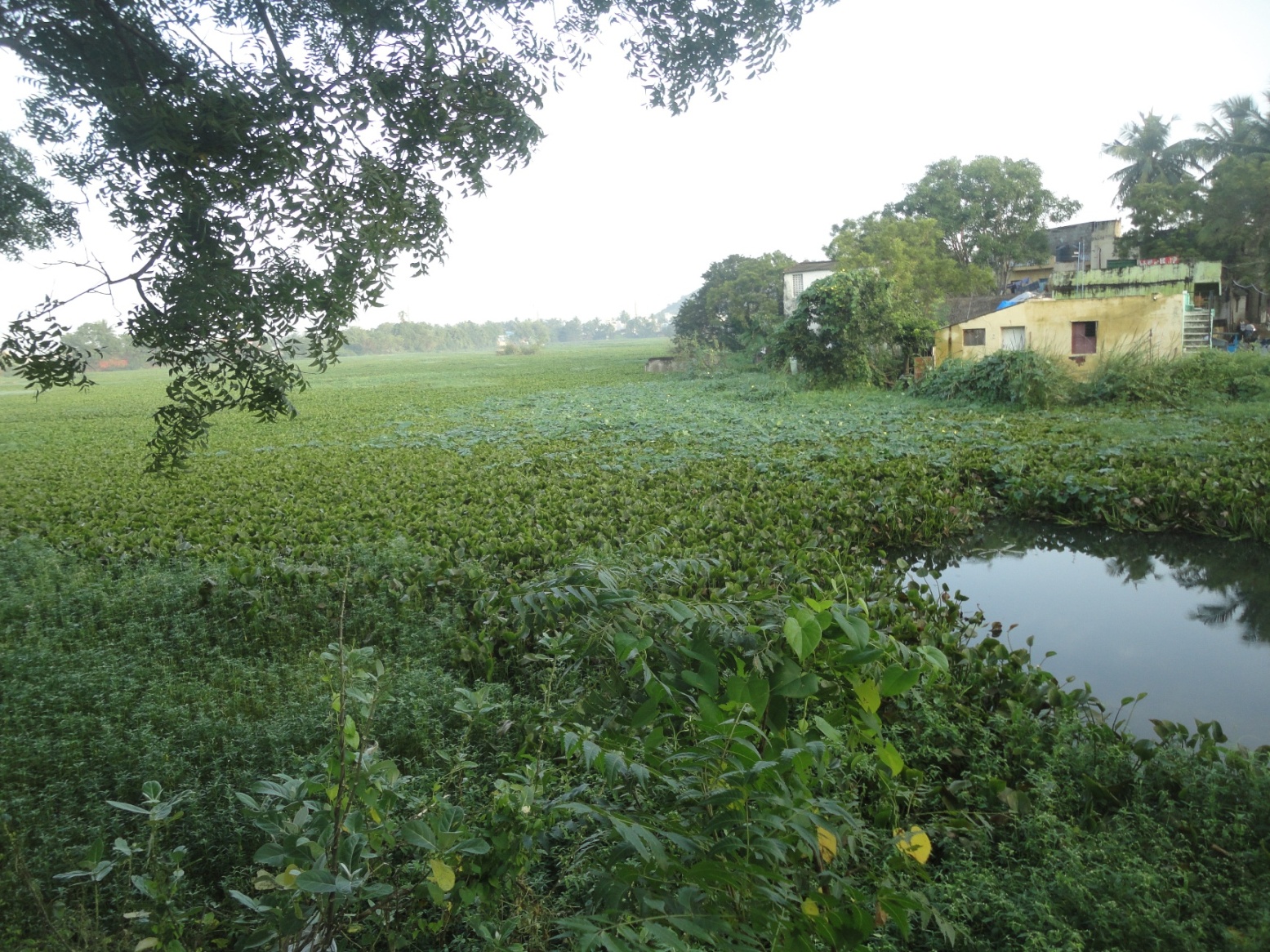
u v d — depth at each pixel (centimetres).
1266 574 856
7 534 1173
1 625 698
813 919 196
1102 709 507
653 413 2495
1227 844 335
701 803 221
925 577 907
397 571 791
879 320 2839
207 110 444
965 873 324
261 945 237
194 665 588
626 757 263
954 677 512
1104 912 288
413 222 539
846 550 888
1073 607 804
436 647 594
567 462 1633
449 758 363
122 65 486
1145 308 2364
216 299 491
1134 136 4081
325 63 507
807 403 2502
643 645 244
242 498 1382
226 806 379
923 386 2445
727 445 1719
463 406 3244
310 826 239
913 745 440
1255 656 670
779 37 574
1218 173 3556
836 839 220
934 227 4184
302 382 593
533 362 7544
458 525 1069
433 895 227
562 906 287
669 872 199
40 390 493
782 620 266
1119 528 1023
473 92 514
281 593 750
